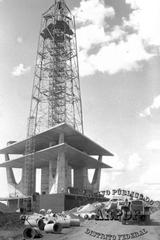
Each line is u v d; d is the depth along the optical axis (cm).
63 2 12938
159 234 2533
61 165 9981
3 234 2834
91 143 11338
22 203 9981
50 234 2748
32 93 11981
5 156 12188
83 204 9425
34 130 11388
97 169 12706
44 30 12656
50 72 12325
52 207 9062
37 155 10631
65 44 12681
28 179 10869
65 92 12119
